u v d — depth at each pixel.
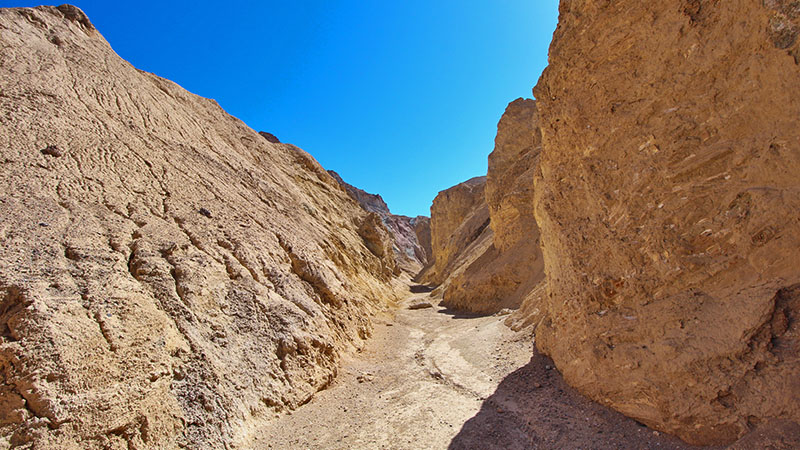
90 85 13.55
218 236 9.49
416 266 74.56
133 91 15.77
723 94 4.19
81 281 5.68
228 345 6.72
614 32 5.60
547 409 5.75
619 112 5.54
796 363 3.31
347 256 20.33
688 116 4.56
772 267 3.72
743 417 3.54
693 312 4.29
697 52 4.45
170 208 9.55
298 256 11.56
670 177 4.73
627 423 4.81
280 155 27.62
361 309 13.80
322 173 33.19
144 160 11.22
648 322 4.75
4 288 4.88
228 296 7.79
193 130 17.47
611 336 5.30
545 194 7.68
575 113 6.39
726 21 4.13
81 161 9.12
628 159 5.38
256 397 6.26
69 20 17.39
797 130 3.52
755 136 3.89
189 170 12.78
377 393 7.52
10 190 6.93
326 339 8.91
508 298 17.30
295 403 6.82
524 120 32.97
